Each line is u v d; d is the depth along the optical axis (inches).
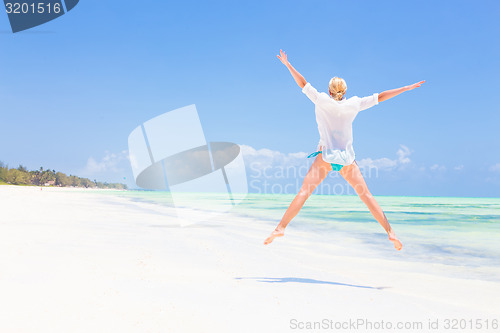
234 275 153.6
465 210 784.3
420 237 298.5
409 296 128.6
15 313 97.0
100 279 135.2
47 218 341.7
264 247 232.8
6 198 627.2
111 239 233.8
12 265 149.5
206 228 327.0
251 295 123.7
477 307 116.6
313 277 155.4
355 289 137.1
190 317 99.3
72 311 100.0
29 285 123.2
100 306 105.3
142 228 304.7
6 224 283.0
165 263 169.6
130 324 91.8
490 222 447.8
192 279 143.0
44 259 162.7
